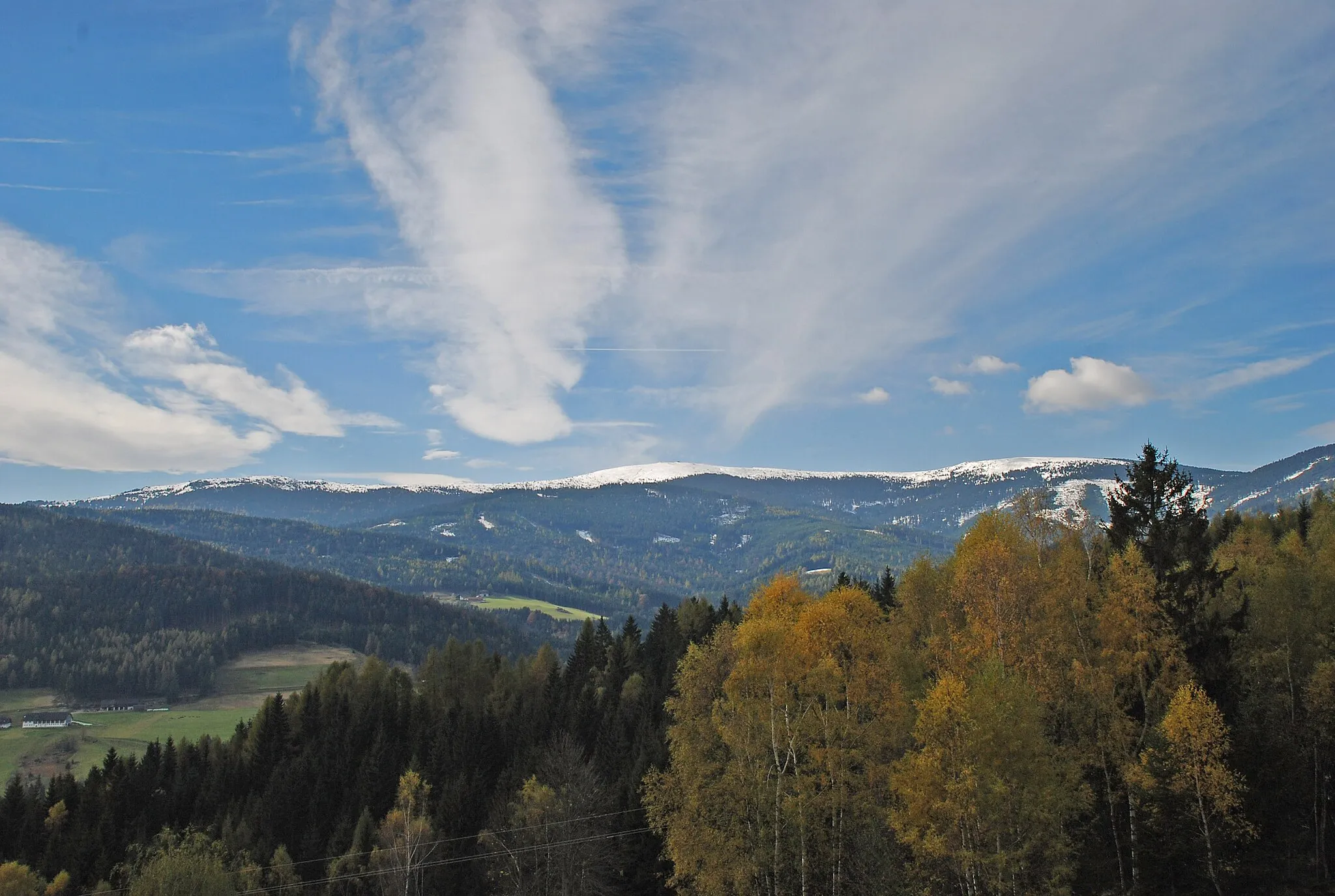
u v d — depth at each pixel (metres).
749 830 42.78
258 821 89.44
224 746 114.81
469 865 71.94
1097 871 41.88
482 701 113.69
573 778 66.94
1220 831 39.59
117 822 93.50
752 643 44.16
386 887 67.56
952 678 37.66
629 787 69.62
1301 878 40.44
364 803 88.19
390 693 110.44
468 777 87.44
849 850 43.38
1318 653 47.44
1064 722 43.25
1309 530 88.81
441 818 77.50
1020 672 41.53
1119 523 49.50
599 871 62.28
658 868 63.31
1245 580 59.38
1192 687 39.25
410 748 98.38
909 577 57.59
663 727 79.62
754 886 43.56
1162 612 42.84
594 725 93.12
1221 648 44.25
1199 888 41.09
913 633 53.97
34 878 78.31
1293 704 46.44
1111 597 42.69
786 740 44.06
